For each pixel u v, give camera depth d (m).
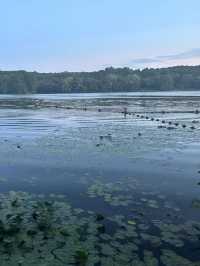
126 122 33.56
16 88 165.38
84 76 179.00
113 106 62.25
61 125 31.11
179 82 179.25
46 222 7.95
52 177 12.42
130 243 7.45
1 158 15.64
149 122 33.41
